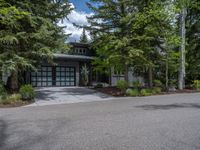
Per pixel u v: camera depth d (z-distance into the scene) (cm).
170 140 538
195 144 509
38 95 1658
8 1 1307
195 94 1769
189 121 745
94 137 568
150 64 1784
